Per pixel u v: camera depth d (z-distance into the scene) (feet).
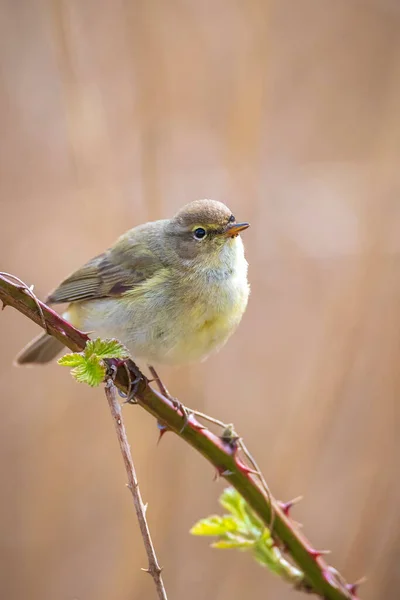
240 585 34.78
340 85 48.11
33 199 42.55
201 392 37.22
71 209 42.14
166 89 40.42
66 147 44.24
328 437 35.53
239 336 42.73
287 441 35.32
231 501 19.86
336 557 37.50
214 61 45.16
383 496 34.40
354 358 35.88
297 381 41.42
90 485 38.55
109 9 43.83
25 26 45.37
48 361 30.83
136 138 40.96
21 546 37.86
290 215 42.50
